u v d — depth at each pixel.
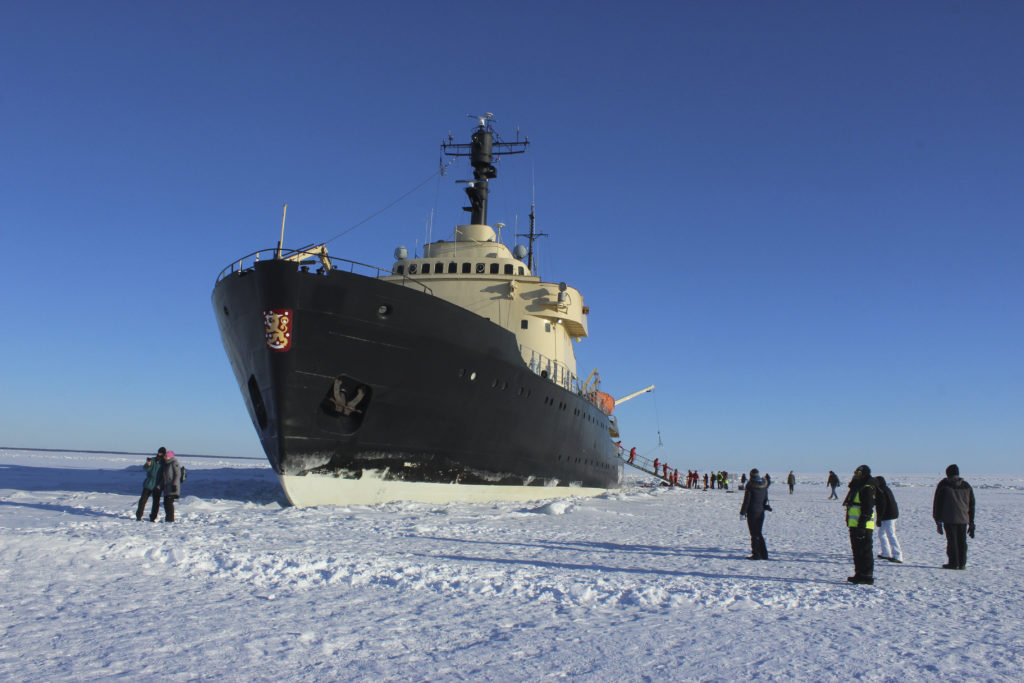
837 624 6.24
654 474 48.22
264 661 4.62
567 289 26.56
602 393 35.19
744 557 10.76
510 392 20.61
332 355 16.03
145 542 8.74
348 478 17.66
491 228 29.27
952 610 7.00
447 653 4.98
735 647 5.32
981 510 27.30
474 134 30.08
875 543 14.37
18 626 5.36
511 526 14.34
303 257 15.96
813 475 168.50
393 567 8.16
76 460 80.19
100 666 4.40
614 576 8.12
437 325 17.53
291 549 9.46
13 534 8.81
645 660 4.91
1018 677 4.66
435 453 18.97
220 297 17.59
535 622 6.05
